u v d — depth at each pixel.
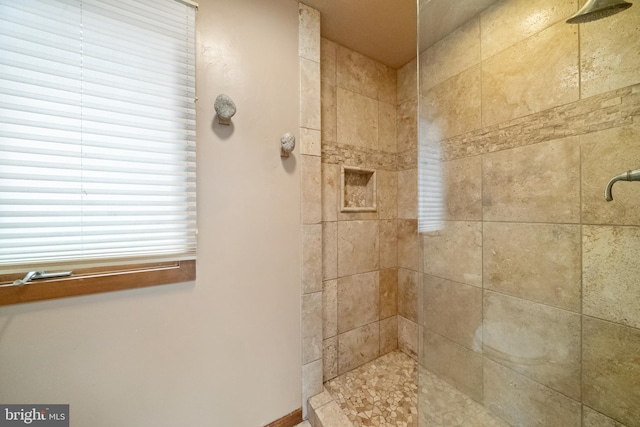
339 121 1.37
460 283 1.06
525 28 0.84
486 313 0.97
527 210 0.85
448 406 1.05
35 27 0.63
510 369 0.90
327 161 1.33
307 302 1.12
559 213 0.77
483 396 0.98
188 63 0.84
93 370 0.73
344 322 1.38
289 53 1.08
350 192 1.48
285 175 1.07
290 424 1.08
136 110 0.76
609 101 0.66
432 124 1.15
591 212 0.71
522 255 0.86
